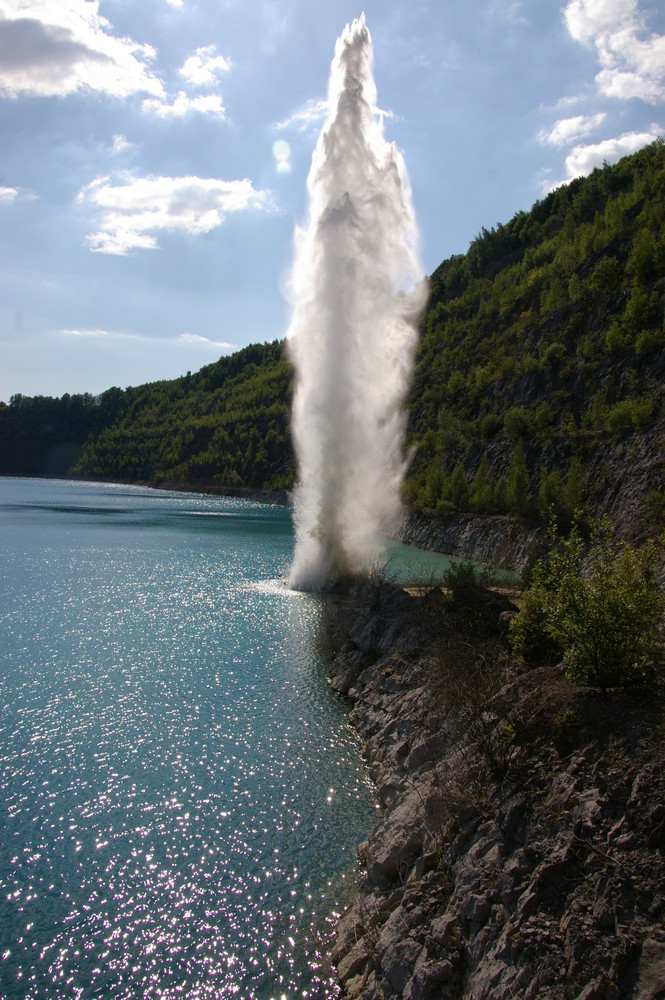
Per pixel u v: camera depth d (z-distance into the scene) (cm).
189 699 2514
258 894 1426
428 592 2838
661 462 5056
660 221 7956
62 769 1950
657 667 1359
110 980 1200
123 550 6825
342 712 2417
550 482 5909
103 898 1408
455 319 12475
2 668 2808
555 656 1652
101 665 2883
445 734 1702
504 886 1059
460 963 1033
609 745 1172
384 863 1380
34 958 1248
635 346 6562
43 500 14150
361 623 2978
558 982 874
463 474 7488
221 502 15375
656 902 887
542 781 1210
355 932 1273
